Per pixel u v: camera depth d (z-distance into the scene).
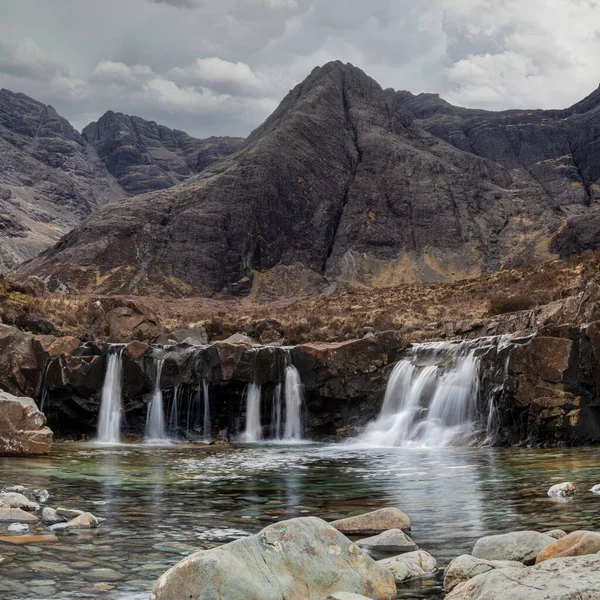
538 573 6.25
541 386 25.05
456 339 38.62
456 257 190.50
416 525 10.95
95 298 49.41
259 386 33.53
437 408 29.38
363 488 15.45
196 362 34.06
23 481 16.56
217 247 175.00
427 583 7.81
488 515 11.59
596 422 24.19
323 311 64.38
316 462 21.81
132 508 12.78
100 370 33.59
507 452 23.17
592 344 24.17
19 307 44.88
